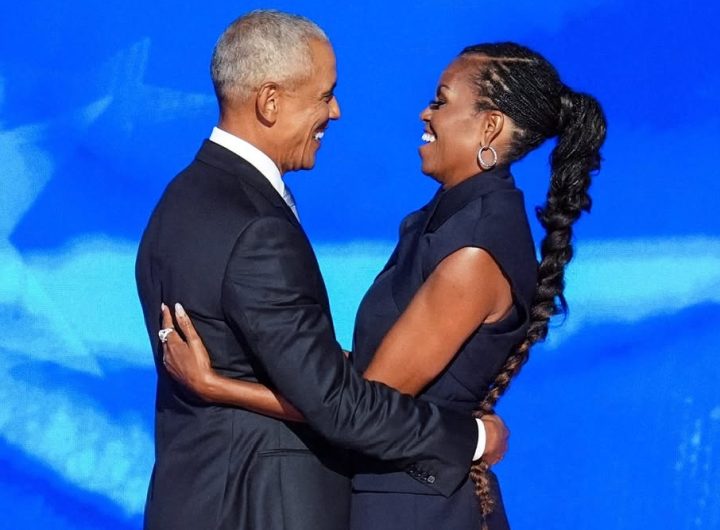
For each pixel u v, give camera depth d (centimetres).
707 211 1711
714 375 1656
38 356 1644
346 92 1750
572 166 1003
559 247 999
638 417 1647
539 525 1616
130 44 1733
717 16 1731
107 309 1670
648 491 1622
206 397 920
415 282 962
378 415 909
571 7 1750
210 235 910
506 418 1648
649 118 1730
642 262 1703
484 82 976
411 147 1747
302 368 891
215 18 1745
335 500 950
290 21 950
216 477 926
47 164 1698
